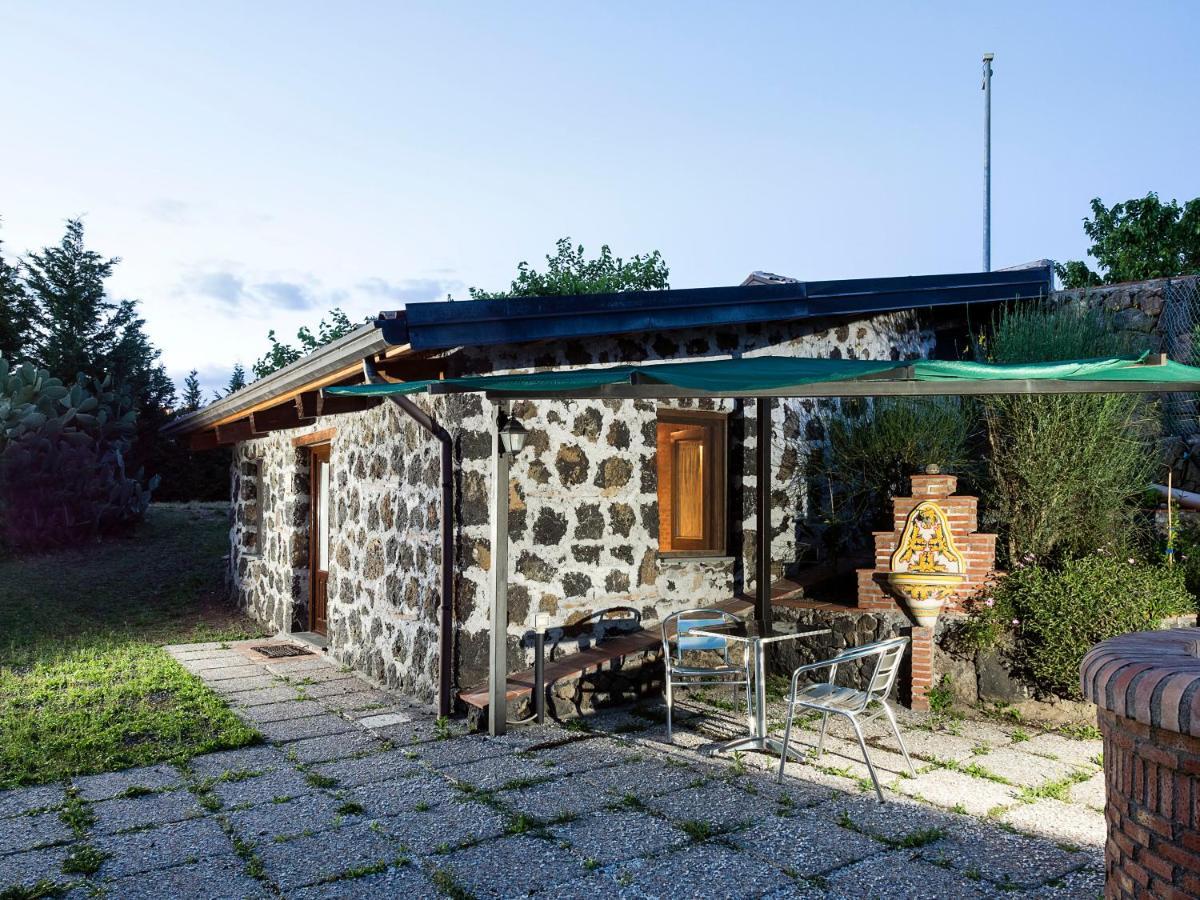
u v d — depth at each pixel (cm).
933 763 600
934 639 749
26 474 1619
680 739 657
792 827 482
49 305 2414
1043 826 487
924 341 1136
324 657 1005
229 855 443
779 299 860
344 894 399
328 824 484
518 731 678
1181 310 1055
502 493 672
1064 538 805
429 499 771
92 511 1708
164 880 413
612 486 817
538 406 773
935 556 761
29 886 405
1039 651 694
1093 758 616
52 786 550
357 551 940
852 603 851
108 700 757
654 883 411
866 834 472
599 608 806
